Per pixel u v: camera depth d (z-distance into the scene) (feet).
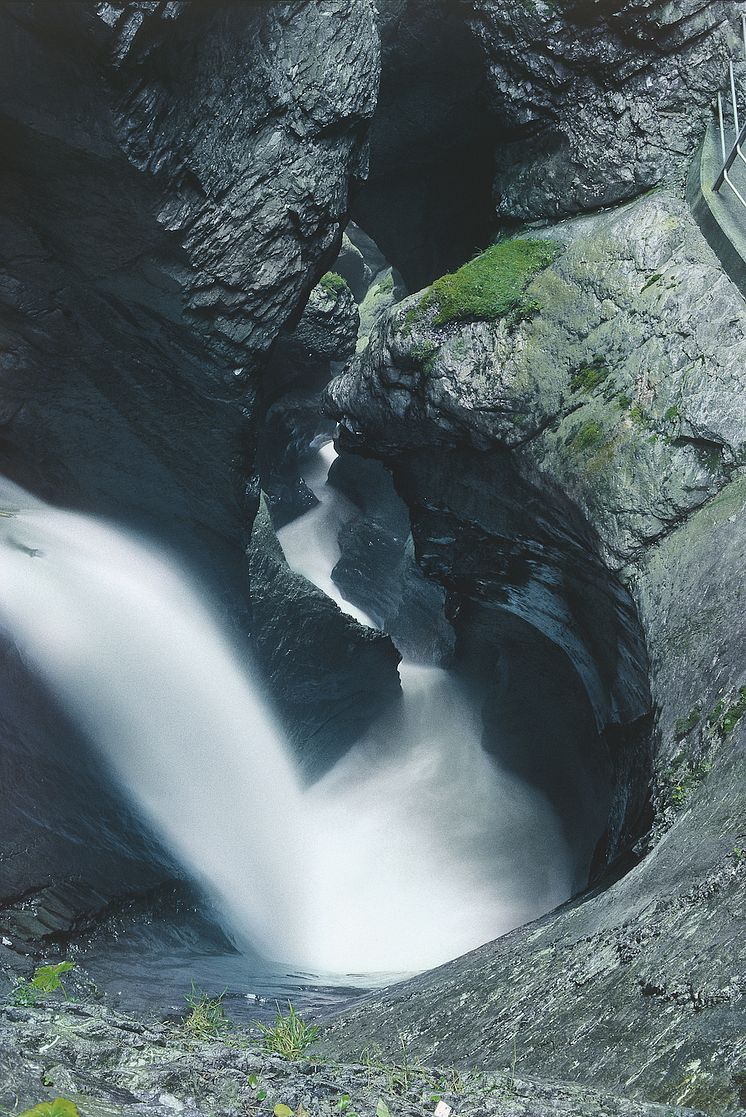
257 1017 26.96
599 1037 14.35
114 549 49.26
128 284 38.63
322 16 37.78
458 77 49.47
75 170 34.01
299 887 56.49
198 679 53.72
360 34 39.86
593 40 44.98
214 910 40.65
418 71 49.85
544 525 41.24
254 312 41.57
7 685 37.76
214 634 57.41
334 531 97.45
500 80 47.42
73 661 43.11
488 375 40.78
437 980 23.57
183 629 53.42
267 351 43.65
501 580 49.44
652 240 39.88
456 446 44.09
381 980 37.19
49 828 33.88
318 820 69.92
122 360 42.11
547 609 48.39
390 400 44.39
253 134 37.88
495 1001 18.56
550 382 39.81
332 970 43.75
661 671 30.60
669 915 17.20
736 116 39.42
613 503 35.94
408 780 75.05
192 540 53.11
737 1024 12.26
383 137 55.57
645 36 44.29
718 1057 11.84
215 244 38.47
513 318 41.32
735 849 17.83
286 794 63.05
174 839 42.98
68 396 42.37
